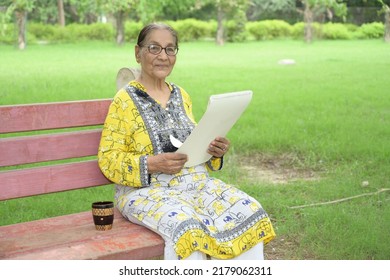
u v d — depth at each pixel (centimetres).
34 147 349
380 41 3142
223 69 1719
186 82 1397
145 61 364
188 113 381
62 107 358
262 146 746
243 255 339
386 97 1154
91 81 1395
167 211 323
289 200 551
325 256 435
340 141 759
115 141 356
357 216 499
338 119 911
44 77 1466
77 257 298
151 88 370
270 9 3950
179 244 310
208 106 325
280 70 1691
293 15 3941
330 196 564
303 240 459
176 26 3328
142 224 339
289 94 1198
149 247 316
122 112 358
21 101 1077
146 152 358
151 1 1958
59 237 327
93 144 369
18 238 327
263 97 1153
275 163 697
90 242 317
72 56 2239
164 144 360
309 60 2017
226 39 3203
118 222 351
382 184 598
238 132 807
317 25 3247
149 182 350
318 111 991
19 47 2669
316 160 696
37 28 3222
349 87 1305
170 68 367
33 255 299
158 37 361
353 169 652
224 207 346
